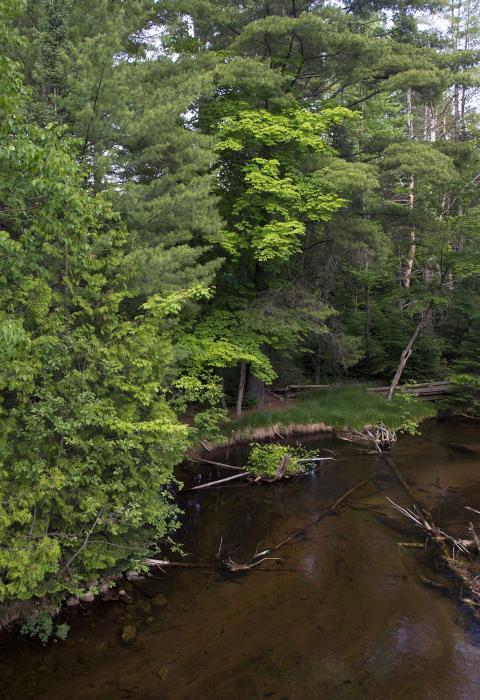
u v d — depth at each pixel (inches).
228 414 626.5
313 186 553.9
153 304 297.1
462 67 701.9
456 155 680.4
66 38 333.4
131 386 282.5
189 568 321.1
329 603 282.0
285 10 623.2
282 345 598.9
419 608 276.2
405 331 874.8
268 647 246.1
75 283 280.4
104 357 279.6
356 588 296.5
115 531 261.0
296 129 546.9
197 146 419.5
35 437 239.9
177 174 391.2
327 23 578.2
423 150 586.9
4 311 231.8
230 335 545.6
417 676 225.8
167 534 367.2
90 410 252.1
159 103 388.2
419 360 823.1
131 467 281.9
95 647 246.2
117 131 354.3
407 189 749.3
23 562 228.4
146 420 300.4
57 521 269.9
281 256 510.6
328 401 705.6
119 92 338.6
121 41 386.3
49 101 337.4
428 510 403.2
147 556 323.9
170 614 272.7
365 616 269.9
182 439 315.9
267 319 552.1
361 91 774.5
